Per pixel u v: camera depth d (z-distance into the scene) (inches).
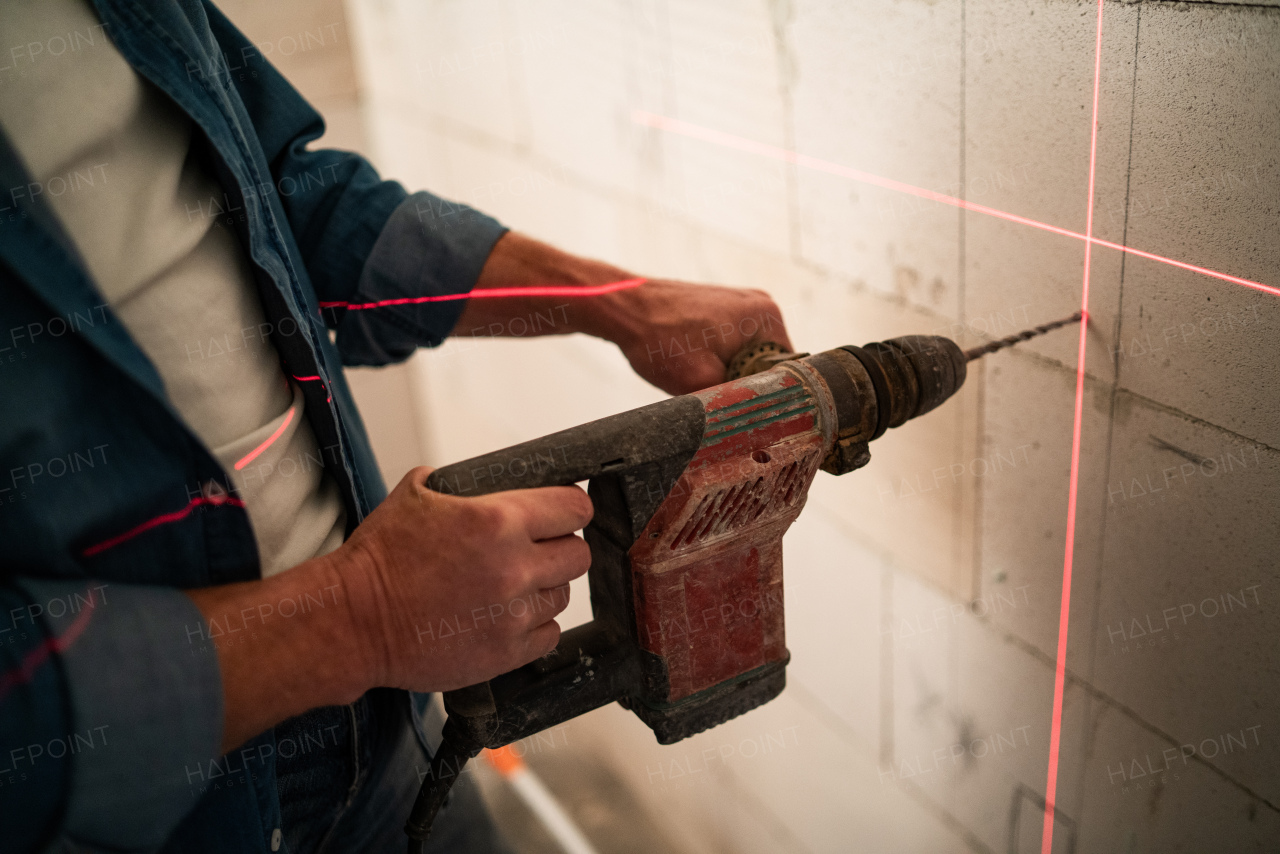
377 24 91.7
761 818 69.7
